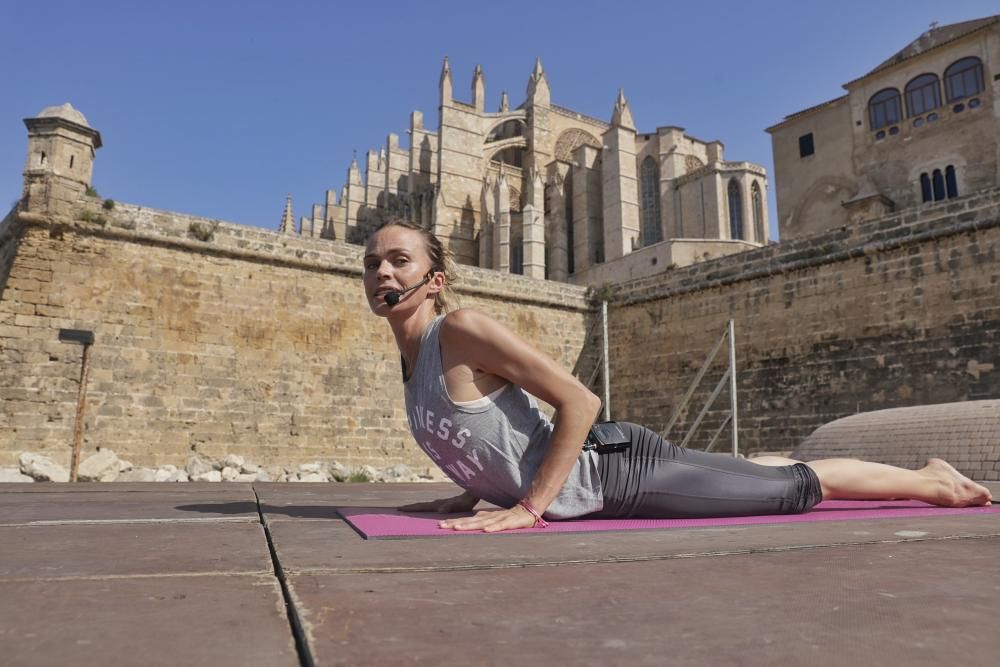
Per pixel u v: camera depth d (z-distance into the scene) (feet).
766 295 67.05
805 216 123.24
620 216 158.51
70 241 54.75
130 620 5.21
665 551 8.86
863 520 12.89
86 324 54.13
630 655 4.45
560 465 11.37
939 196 106.73
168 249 58.49
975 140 103.09
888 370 56.95
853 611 5.60
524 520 11.16
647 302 77.97
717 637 4.86
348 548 9.07
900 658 4.38
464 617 5.40
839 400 59.62
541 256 151.53
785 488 13.29
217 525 12.14
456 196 173.17
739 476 13.02
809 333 63.00
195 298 58.90
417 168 198.49
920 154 109.09
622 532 10.87
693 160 189.98
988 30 102.22
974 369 51.93
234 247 60.90
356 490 28.07
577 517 12.36
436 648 4.57
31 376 51.42
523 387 11.53
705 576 7.16
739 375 67.62
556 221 168.35
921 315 55.72
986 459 30.14
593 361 81.71
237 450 58.29
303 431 61.52
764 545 9.39
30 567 7.48
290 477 56.03
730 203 160.15
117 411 53.93
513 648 4.59
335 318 65.05
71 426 52.03
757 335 67.10
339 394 63.87
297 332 62.95
